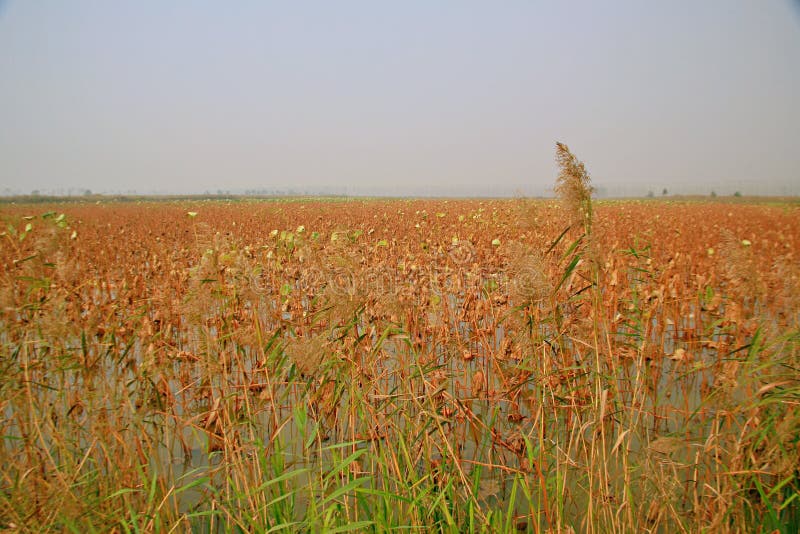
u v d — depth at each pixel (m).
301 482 3.87
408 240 14.48
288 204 42.28
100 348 4.86
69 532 3.11
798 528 3.01
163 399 4.90
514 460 4.34
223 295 4.11
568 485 3.87
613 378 3.94
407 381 4.41
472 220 18.03
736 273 4.11
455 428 4.30
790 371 3.28
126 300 7.72
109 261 11.67
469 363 6.32
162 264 10.93
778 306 4.34
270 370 4.77
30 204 45.88
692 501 3.69
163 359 5.05
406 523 3.21
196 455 4.56
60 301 3.97
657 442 3.27
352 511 3.54
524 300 3.50
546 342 3.86
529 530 3.32
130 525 3.35
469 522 3.13
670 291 7.71
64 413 4.16
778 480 3.15
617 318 6.04
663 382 5.79
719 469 3.51
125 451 3.82
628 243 12.64
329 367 3.79
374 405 4.32
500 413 5.16
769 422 3.08
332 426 4.83
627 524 3.40
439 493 3.14
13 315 4.40
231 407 4.43
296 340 3.69
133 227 20.36
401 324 4.21
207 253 3.89
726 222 19.92
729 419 3.45
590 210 3.49
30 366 3.87
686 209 30.56
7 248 7.57
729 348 5.39
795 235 15.20
